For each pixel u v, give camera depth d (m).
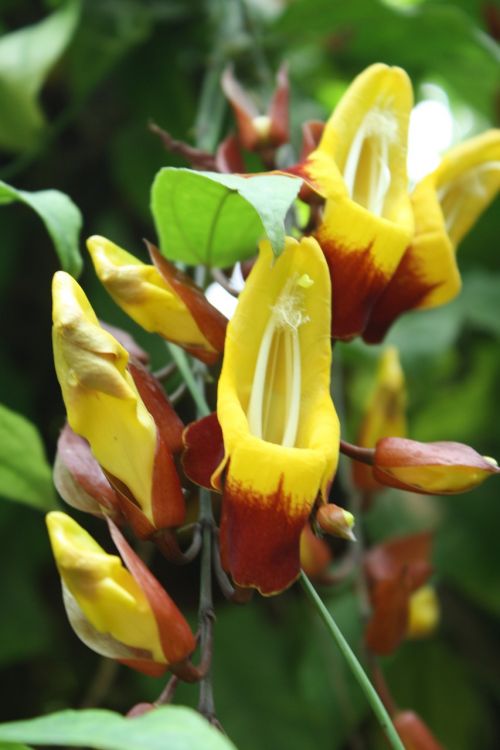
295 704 0.52
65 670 0.54
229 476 0.37
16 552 0.53
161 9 0.56
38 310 0.57
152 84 0.57
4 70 0.52
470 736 0.56
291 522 0.37
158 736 0.34
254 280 0.38
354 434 0.60
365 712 0.52
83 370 0.37
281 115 0.44
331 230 0.39
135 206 0.56
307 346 0.38
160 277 0.39
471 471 0.39
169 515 0.38
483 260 0.61
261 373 0.38
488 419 0.63
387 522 0.55
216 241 0.41
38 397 0.56
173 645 0.37
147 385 0.39
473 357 0.62
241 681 0.52
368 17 0.55
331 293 0.39
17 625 0.52
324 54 0.61
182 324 0.39
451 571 0.55
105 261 0.39
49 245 0.57
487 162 0.42
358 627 0.52
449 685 0.56
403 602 0.45
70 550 0.37
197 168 0.44
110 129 0.58
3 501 0.53
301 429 0.38
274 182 0.37
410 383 0.55
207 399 0.45
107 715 0.35
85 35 0.54
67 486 0.40
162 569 0.53
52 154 0.58
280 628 0.54
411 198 0.41
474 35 0.55
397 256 0.39
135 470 0.38
